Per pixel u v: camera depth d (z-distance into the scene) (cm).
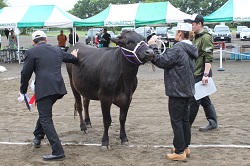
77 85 693
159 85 1373
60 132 763
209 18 2261
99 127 796
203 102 735
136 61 579
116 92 615
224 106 977
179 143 562
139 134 732
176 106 546
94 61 649
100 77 622
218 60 2375
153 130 761
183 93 538
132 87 632
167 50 539
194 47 554
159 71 1888
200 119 841
